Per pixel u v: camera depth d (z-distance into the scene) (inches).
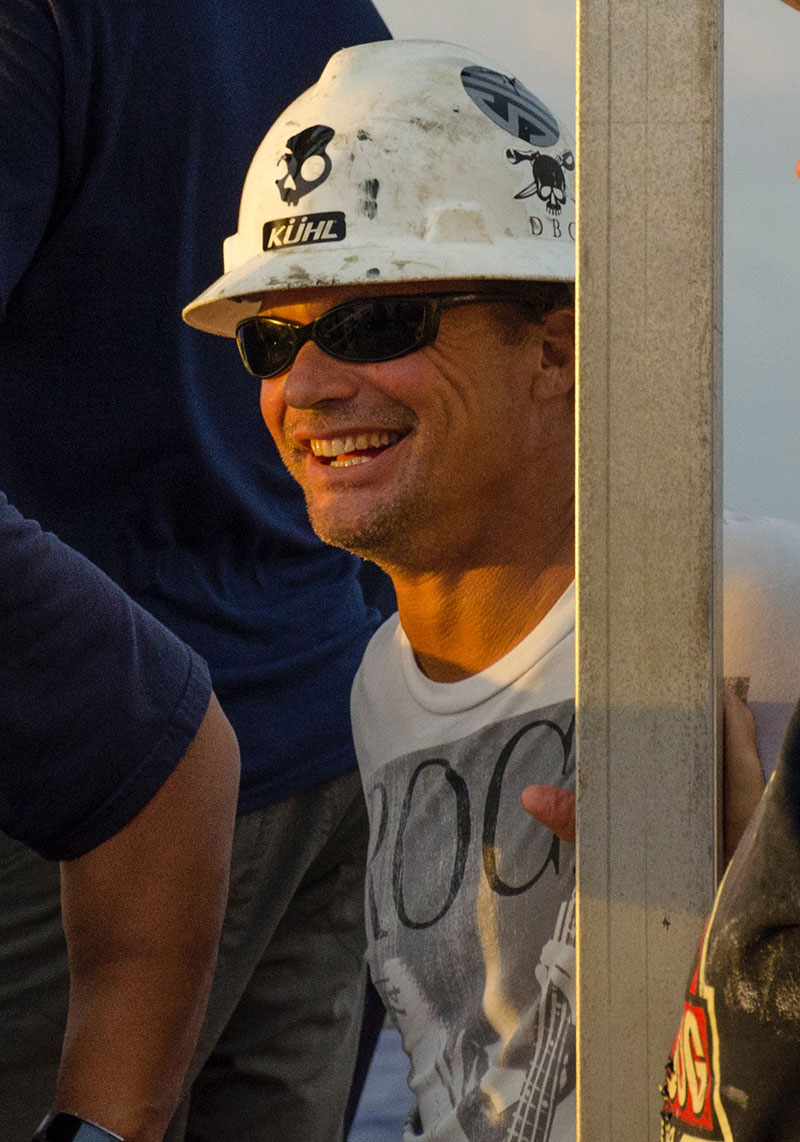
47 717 221.0
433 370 208.2
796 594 181.9
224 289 220.2
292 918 338.0
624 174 150.7
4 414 292.4
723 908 123.6
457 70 221.0
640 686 153.3
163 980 234.7
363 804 336.2
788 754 118.3
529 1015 201.3
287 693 316.8
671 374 150.8
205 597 305.4
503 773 209.0
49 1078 291.0
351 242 212.2
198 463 298.2
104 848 230.8
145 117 284.0
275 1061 337.7
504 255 209.6
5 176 268.2
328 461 218.4
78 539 297.3
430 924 216.2
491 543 213.5
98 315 288.2
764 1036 117.1
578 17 151.3
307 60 324.2
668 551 151.8
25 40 268.4
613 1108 154.7
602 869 154.9
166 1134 316.2
